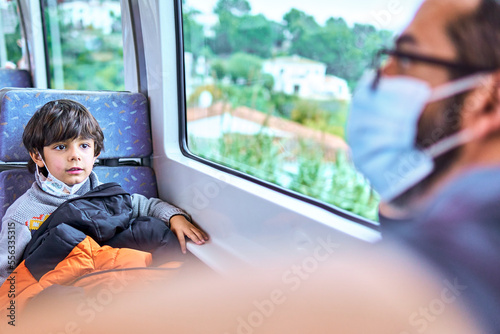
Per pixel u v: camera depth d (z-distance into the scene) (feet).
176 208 5.28
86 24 8.80
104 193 4.62
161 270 3.99
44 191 4.58
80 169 4.60
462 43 1.68
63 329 3.28
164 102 5.59
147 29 5.68
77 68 9.43
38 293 3.49
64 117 4.47
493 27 1.61
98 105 5.56
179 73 5.55
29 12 9.84
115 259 4.06
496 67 1.62
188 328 3.26
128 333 3.27
